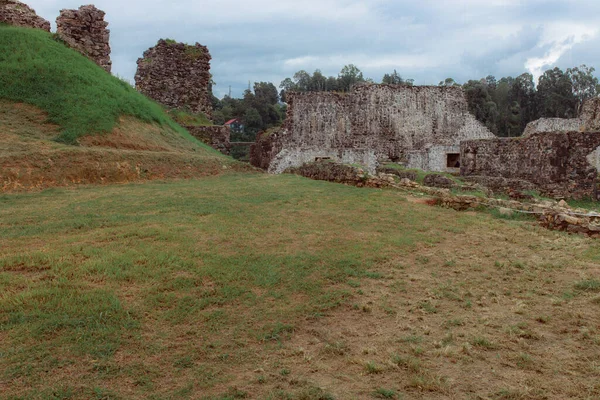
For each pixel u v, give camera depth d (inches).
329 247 288.5
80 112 636.7
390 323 197.9
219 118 2529.5
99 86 724.7
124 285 213.8
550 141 794.2
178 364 159.5
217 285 221.6
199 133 1018.7
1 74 660.1
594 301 223.3
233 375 155.5
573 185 795.4
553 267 272.1
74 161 511.5
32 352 158.9
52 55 750.5
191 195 438.3
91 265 228.1
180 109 1123.3
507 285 245.0
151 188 482.3
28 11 906.7
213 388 147.6
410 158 1248.2
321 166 638.5
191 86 1145.4
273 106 2738.7
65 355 158.9
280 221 348.5
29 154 493.0
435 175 745.0
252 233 310.3
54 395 138.5
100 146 601.9
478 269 267.4
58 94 658.2
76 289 202.8
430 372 160.4
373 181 548.4
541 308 216.8
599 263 279.0
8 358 154.6
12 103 625.0
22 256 236.7
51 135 583.2
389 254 285.1
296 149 1073.5
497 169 897.5
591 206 748.6
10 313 180.7
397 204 429.4
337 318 201.2
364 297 222.2
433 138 1392.7
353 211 395.5
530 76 2551.7
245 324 189.5
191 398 141.8
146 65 1106.7
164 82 1116.5
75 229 298.5
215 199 420.2
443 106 1405.0
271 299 213.2
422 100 1391.5
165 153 613.3
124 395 141.4
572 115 2450.8
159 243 273.1
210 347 171.8
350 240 307.9
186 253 257.9
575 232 349.7
